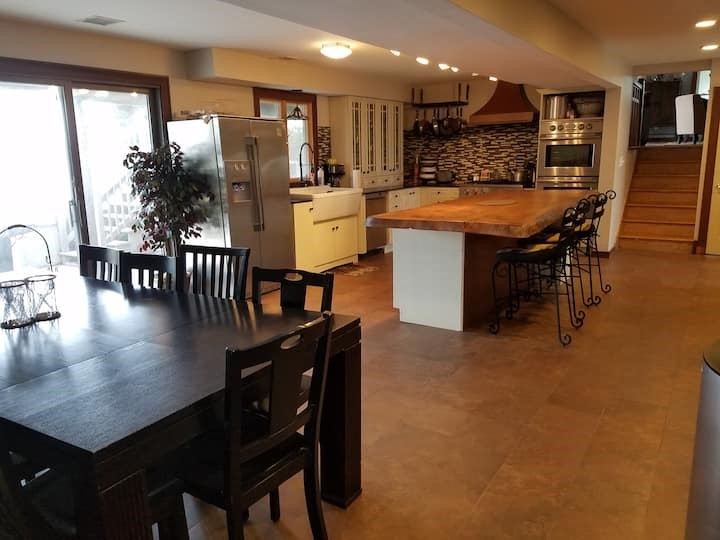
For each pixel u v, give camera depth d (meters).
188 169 5.06
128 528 1.20
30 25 4.08
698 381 3.20
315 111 6.94
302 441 1.77
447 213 4.19
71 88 4.44
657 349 3.73
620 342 3.88
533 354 3.67
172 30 4.36
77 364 1.59
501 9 3.11
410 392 3.11
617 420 2.75
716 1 3.88
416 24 3.24
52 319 2.06
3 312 2.15
